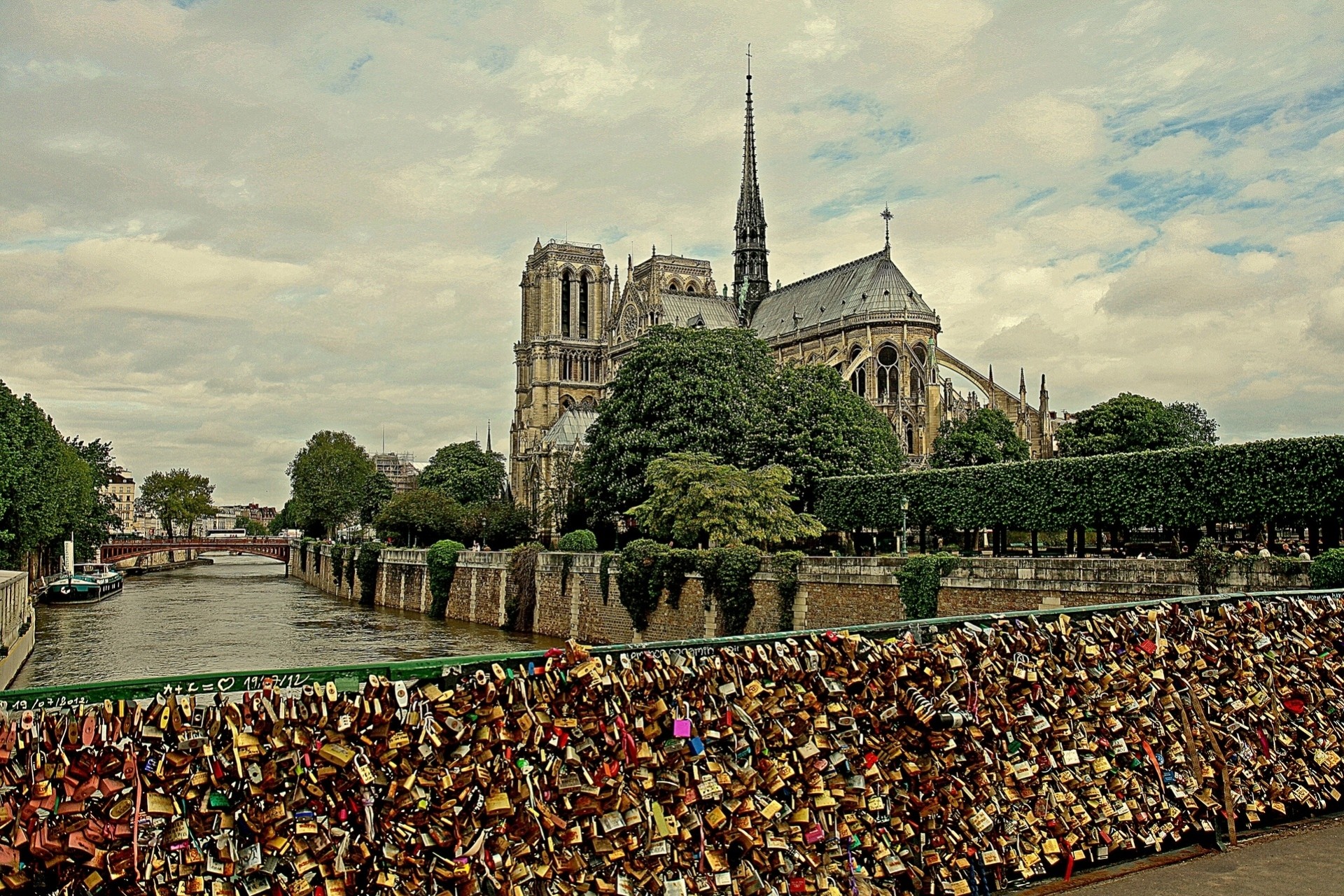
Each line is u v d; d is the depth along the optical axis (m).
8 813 9.12
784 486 85.00
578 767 11.24
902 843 13.41
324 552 147.50
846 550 88.25
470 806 10.76
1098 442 108.44
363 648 74.06
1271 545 61.56
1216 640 16.78
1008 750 14.24
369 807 10.33
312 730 10.31
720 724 12.12
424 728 10.67
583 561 78.38
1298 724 17.39
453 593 99.19
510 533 131.38
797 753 12.54
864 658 13.30
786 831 12.44
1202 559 41.41
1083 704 15.05
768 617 61.28
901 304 148.12
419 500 144.25
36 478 102.50
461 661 11.09
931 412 138.00
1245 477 49.62
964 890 13.41
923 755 13.54
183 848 9.75
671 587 67.69
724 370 91.94
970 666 14.09
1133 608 16.36
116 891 9.55
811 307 165.88
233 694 10.27
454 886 10.66
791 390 93.31
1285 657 17.56
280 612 106.12
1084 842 14.82
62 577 124.06
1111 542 80.06
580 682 11.50
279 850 9.98
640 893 11.52
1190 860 15.30
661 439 89.44
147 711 9.92
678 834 11.70
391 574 113.38
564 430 153.62
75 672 61.19
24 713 9.49
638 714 11.73
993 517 64.62
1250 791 16.48
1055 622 15.24
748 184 191.25
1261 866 14.93
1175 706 15.83
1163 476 53.72
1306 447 47.28
